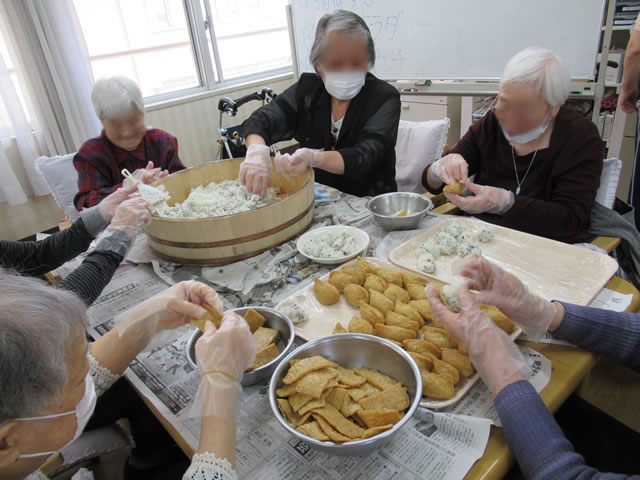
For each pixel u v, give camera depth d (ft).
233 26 13.84
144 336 2.77
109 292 3.92
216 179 5.57
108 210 4.17
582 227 4.49
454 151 5.45
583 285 3.30
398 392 2.31
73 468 3.07
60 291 1.89
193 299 2.82
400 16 8.33
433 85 8.45
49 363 1.62
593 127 4.42
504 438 2.18
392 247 4.16
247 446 2.28
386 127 5.48
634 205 6.30
